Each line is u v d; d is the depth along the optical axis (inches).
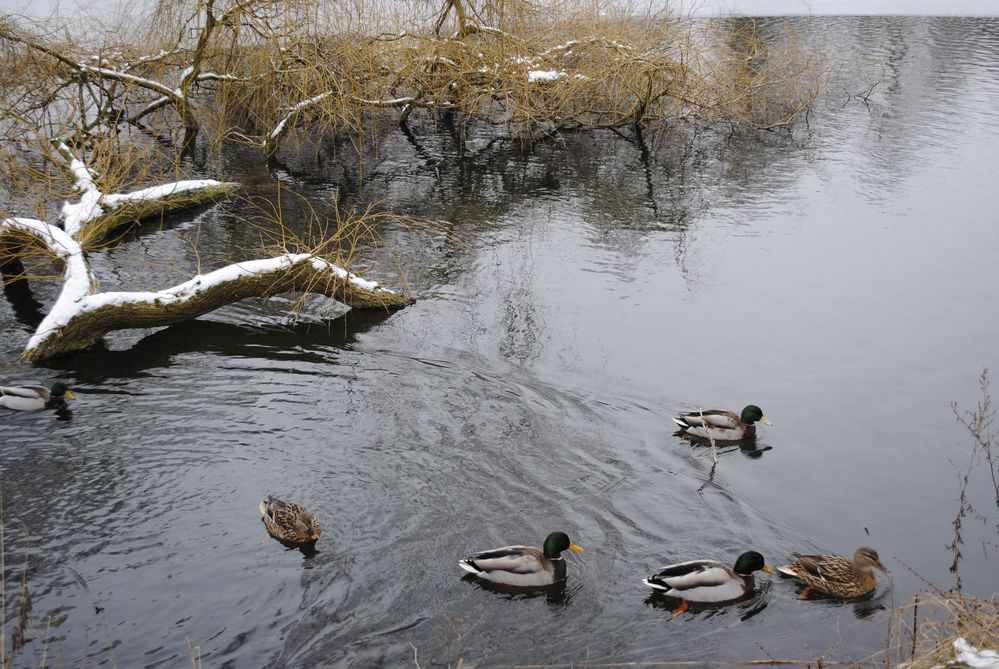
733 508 392.8
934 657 263.3
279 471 411.5
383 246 695.7
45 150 725.9
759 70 1168.8
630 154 971.3
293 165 906.1
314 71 871.7
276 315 578.9
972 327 561.6
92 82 933.8
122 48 962.1
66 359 515.5
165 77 1014.4
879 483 411.2
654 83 1055.0
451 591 340.5
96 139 812.0
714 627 325.1
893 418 462.6
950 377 502.6
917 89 1178.6
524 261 669.9
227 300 562.9
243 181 848.3
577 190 846.5
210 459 420.2
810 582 346.9
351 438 438.3
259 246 689.6
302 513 363.9
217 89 959.6
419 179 874.8
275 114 972.6
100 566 347.9
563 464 421.1
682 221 760.3
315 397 476.4
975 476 415.5
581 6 1055.6
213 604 329.7
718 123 1087.6
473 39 987.9
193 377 496.7
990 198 799.1
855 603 339.6
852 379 500.4
